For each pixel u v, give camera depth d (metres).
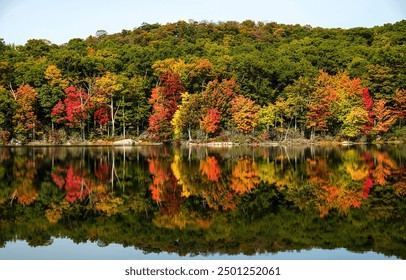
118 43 130.38
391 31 123.31
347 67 95.06
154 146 72.25
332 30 138.75
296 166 40.12
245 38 137.38
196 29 152.25
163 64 89.00
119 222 20.80
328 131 81.62
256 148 66.19
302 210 22.77
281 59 92.12
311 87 77.31
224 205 24.20
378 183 30.25
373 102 82.31
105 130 82.31
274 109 77.06
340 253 16.27
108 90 79.88
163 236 18.55
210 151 60.12
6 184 30.52
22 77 82.50
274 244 17.44
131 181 32.06
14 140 75.31
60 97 80.44
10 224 20.44
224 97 78.06
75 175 34.81
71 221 20.92
